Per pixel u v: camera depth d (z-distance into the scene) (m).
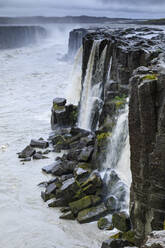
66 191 21.20
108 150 23.94
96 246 16.98
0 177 25.62
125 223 17.58
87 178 21.97
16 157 29.92
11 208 21.12
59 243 17.39
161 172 14.02
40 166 27.69
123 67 26.55
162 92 13.73
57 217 19.97
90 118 33.75
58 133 34.09
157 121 14.04
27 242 17.61
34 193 23.09
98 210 19.75
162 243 8.27
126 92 25.67
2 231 18.62
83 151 25.78
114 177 21.33
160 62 17.95
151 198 14.63
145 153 14.59
